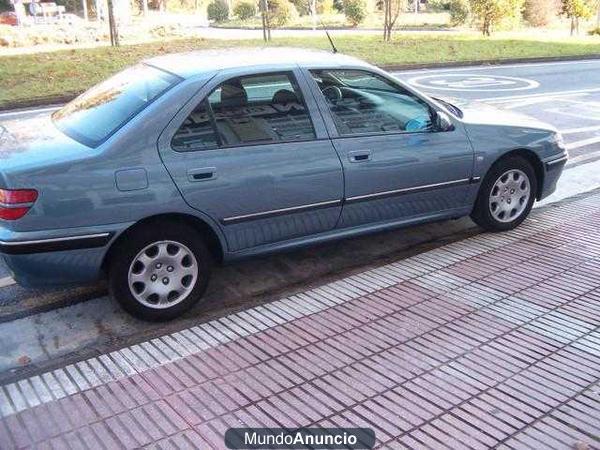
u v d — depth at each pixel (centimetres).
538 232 546
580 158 786
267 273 482
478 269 474
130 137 379
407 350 365
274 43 1967
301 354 363
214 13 3459
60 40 1988
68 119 432
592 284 447
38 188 355
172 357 363
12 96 1245
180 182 387
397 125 474
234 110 412
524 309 412
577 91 1350
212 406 318
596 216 584
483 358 356
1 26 2184
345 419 307
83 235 366
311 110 439
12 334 398
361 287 449
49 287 378
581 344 371
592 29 3036
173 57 466
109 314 422
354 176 448
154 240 392
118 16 2494
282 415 310
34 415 313
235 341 380
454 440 291
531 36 2583
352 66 461
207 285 421
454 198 509
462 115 518
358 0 2972
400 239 543
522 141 528
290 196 427
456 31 2769
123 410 316
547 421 304
